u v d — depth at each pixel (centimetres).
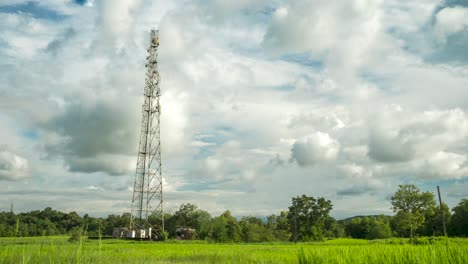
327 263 1249
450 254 864
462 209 8344
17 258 586
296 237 11344
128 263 1902
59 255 605
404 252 1008
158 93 8562
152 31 8781
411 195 6981
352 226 13438
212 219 11350
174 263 2214
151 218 10194
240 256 2483
